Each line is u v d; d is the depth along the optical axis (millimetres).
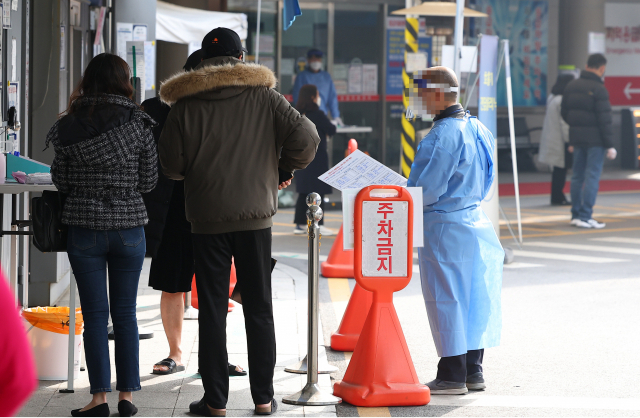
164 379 7773
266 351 6727
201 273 6602
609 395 7543
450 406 7172
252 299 6703
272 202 6668
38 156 11086
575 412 7023
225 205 6480
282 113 6594
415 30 18203
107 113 6297
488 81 14867
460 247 7305
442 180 7188
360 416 6855
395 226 7141
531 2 33500
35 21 10938
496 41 14938
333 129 18453
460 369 7516
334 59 29188
